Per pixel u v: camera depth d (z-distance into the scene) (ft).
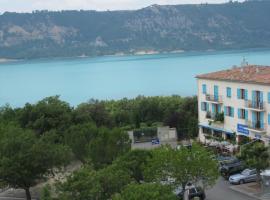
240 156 153.58
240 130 199.52
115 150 144.87
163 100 281.54
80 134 161.27
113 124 247.70
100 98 522.47
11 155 136.26
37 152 136.15
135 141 242.99
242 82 195.93
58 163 143.64
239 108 199.82
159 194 86.38
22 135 145.59
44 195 100.48
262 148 144.36
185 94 501.56
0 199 150.51
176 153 117.91
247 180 153.48
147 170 116.88
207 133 221.46
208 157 120.16
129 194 85.81
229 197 139.95
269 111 185.26
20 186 138.10
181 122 250.57
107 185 96.17
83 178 96.07
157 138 240.12
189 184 130.21
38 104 215.51
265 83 184.03
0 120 201.46
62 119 205.77
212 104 216.54
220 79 208.54
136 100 300.20
